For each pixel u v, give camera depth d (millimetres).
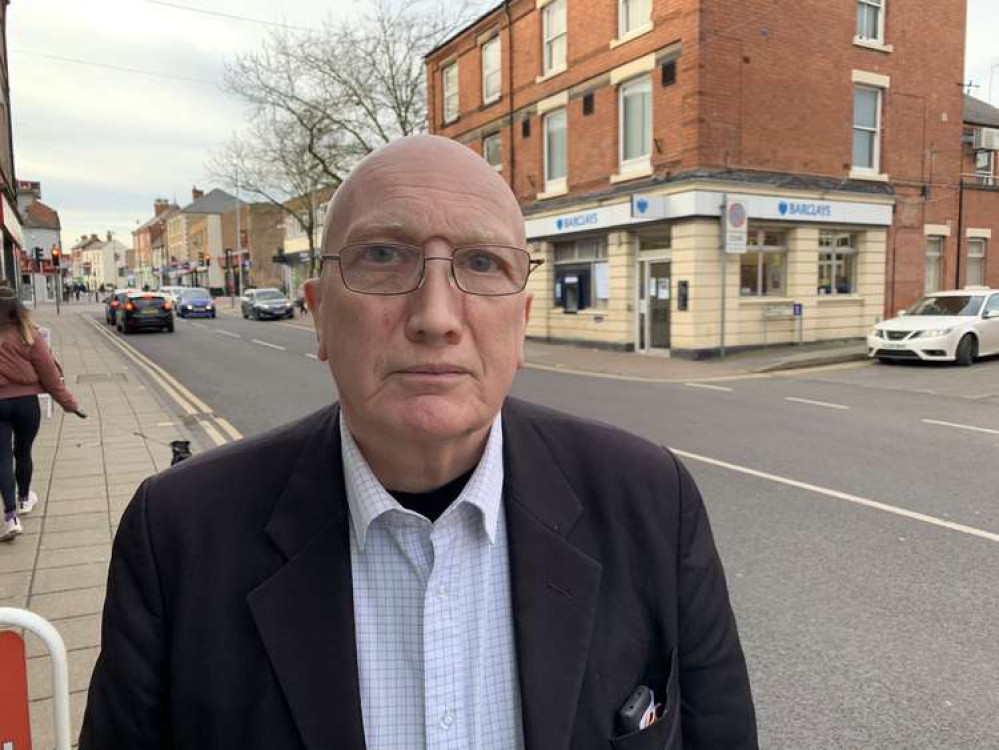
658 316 16203
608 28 16531
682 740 1249
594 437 1298
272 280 61969
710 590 1284
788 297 16203
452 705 1074
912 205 17953
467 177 1094
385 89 23312
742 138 14922
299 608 1064
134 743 1078
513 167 20266
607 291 17594
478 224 1074
